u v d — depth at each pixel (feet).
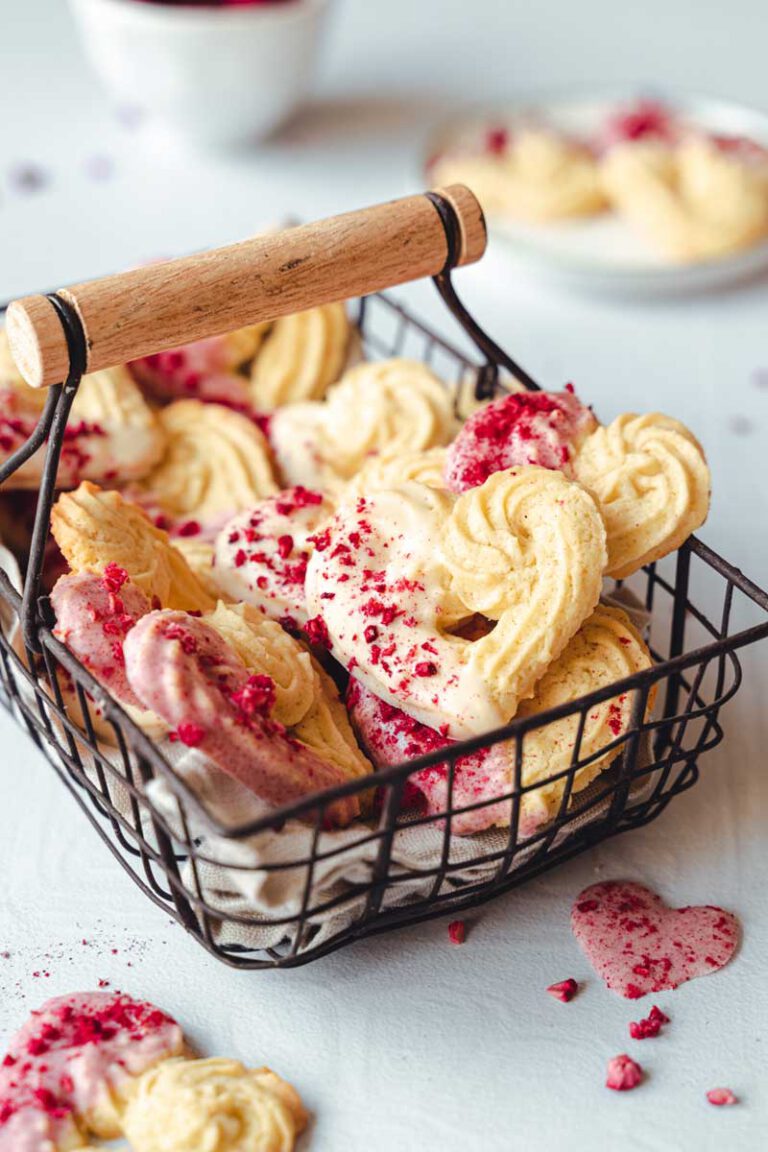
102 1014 1.61
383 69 3.03
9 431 1.87
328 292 1.65
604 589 1.83
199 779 1.54
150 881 1.62
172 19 2.47
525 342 2.41
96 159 2.74
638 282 2.43
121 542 1.71
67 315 1.55
